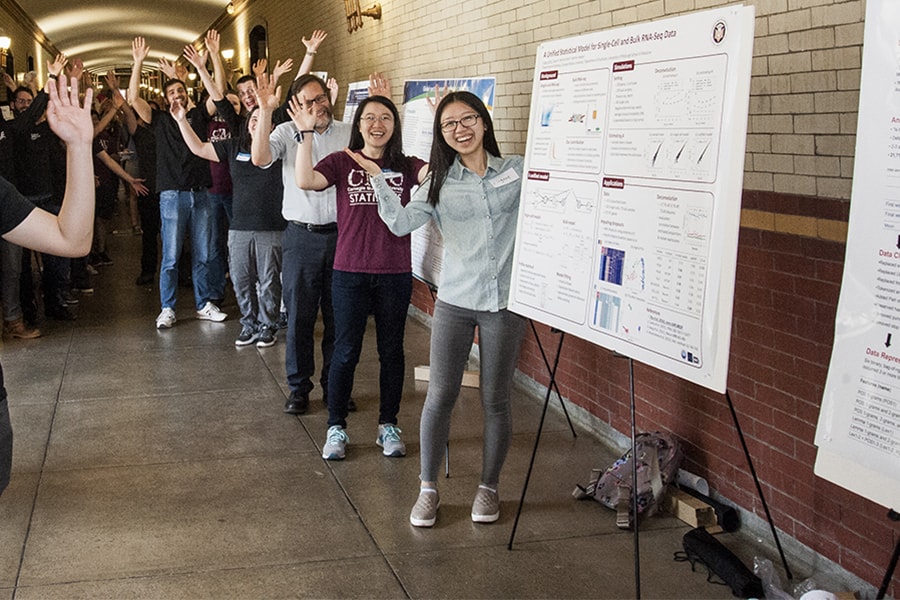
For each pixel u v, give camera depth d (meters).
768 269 3.56
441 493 4.22
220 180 7.92
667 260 2.86
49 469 4.55
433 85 5.30
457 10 6.47
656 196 2.90
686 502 3.89
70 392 5.85
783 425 3.55
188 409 5.49
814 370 3.38
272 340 6.96
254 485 4.34
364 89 7.00
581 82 3.29
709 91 2.70
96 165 10.52
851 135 3.16
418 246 4.89
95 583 3.42
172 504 4.13
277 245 6.73
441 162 3.80
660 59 2.89
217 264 8.16
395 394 4.71
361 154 4.48
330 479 4.40
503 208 3.75
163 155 7.50
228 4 19.50
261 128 4.88
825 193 3.29
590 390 5.00
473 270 3.76
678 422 4.21
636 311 2.99
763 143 3.57
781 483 3.58
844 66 3.17
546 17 5.20
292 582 3.42
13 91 8.98
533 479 4.37
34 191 7.12
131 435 5.04
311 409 5.46
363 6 8.80
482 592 3.34
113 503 4.14
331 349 5.38
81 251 2.28
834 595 3.00
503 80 5.79
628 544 3.71
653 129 2.92
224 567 3.54
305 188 4.39
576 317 3.29
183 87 7.54
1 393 2.33
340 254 4.50
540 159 3.52
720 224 2.65
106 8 24.83
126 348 6.98
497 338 3.78
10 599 3.29
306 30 11.55
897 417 2.26
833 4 3.19
